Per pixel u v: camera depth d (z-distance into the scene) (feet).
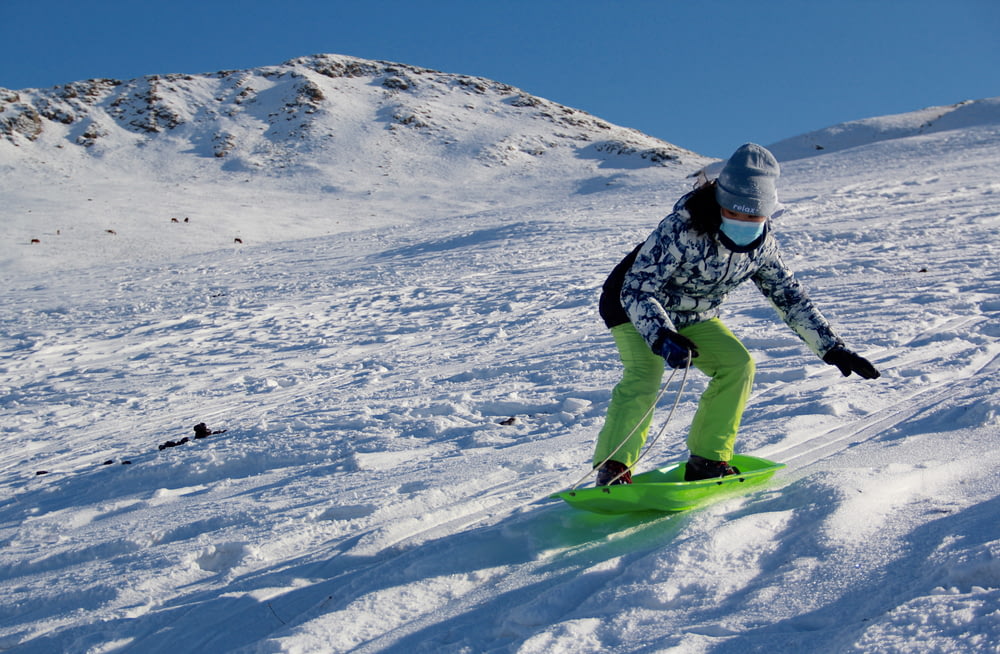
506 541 10.52
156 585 11.53
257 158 242.58
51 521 16.63
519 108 309.01
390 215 162.30
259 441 20.68
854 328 23.91
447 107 304.50
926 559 7.59
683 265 10.19
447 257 69.62
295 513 13.58
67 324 53.47
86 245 115.55
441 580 9.52
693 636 7.01
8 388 35.86
